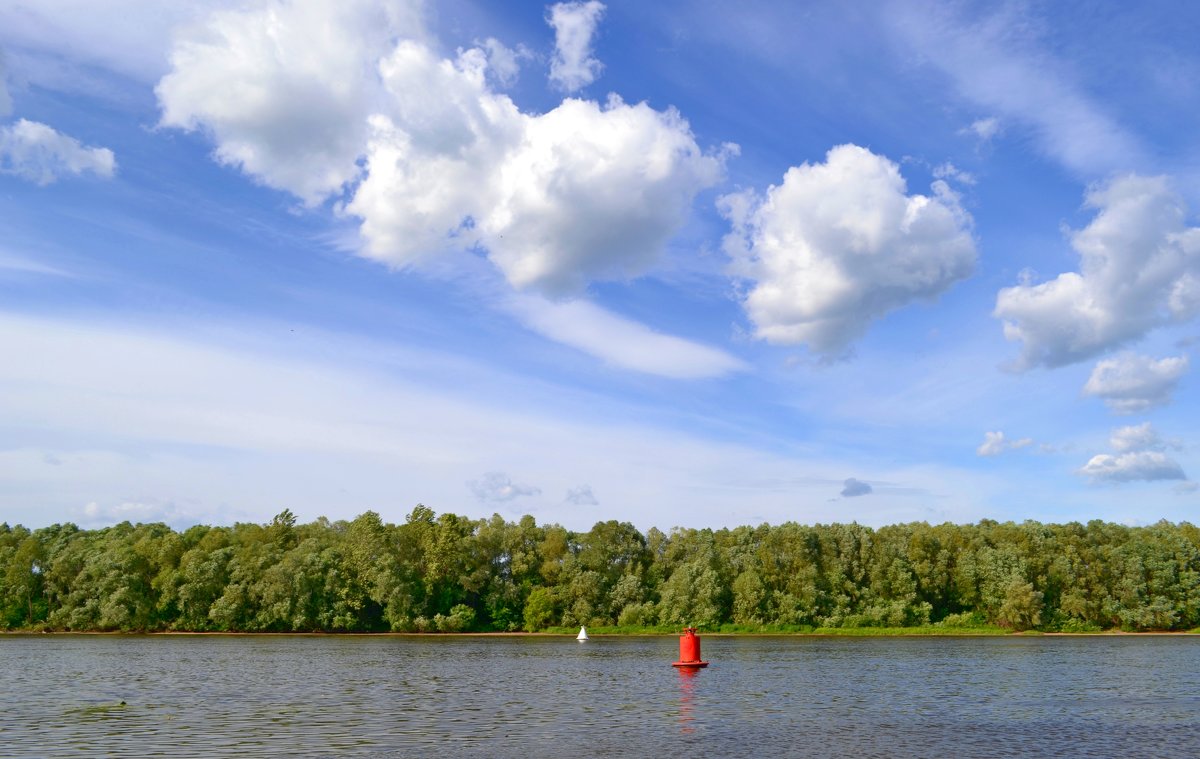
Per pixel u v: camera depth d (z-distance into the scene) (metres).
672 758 35.25
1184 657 95.19
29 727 42.03
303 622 143.12
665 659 91.19
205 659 88.88
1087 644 121.50
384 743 37.84
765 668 79.81
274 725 42.88
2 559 152.50
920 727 44.25
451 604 154.12
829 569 153.12
